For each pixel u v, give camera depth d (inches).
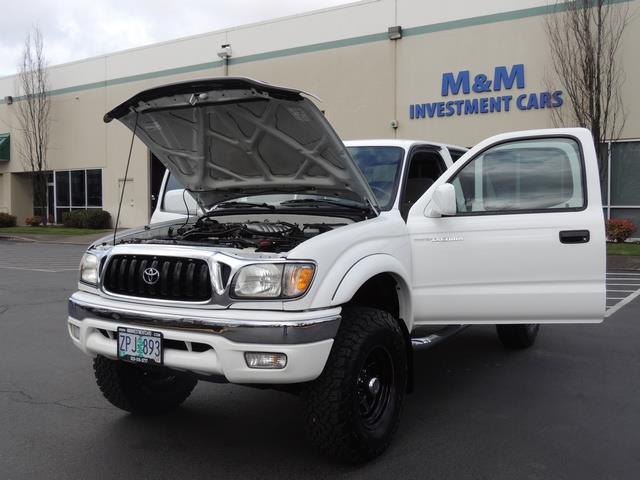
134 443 160.4
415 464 146.9
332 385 135.2
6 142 1306.6
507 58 730.8
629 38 658.2
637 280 466.6
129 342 139.7
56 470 144.2
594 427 170.2
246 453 154.2
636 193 671.8
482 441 160.7
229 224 180.5
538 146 173.0
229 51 950.4
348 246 143.4
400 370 154.7
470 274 168.6
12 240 1000.2
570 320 168.2
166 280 138.2
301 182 176.4
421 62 790.5
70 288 437.1
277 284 130.0
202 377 140.3
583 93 661.3
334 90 860.0
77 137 1194.0
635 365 232.8
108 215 1150.3
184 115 162.2
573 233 165.0
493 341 271.4
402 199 177.6
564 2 679.1
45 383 211.2
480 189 175.6
